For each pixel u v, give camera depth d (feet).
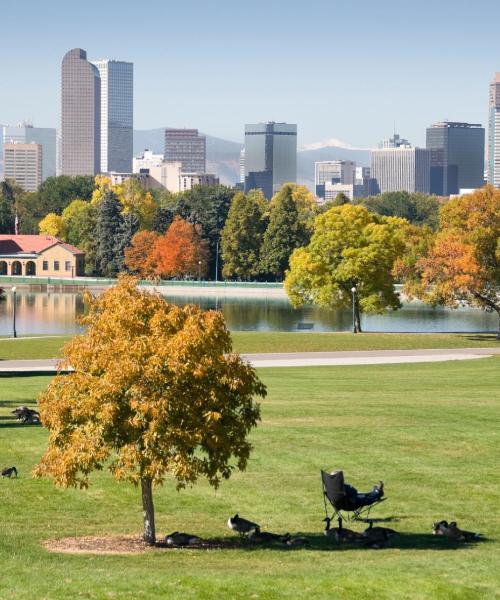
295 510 126.11
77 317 113.19
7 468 145.69
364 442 166.09
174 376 107.86
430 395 228.22
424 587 85.25
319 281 469.16
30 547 108.27
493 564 95.35
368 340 389.19
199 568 96.17
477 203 405.59
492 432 174.91
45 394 111.86
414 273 421.18
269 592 84.12
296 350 359.87
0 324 535.19
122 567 96.78
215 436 108.37
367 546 108.27
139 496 133.90
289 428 178.60
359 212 467.93
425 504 127.75
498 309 408.05
